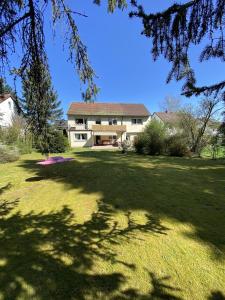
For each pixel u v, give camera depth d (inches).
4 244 149.3
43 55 132.8
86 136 1234.6
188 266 122.7
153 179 325.1
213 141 644.1
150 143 730.2
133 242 148.2
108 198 237.9
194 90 129.7
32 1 115.6
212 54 115.5
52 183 311.1
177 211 199.0
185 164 490.6
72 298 101.9
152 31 115.8
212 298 101.1
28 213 203.5
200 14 105.4
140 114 1302.9
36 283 111.7
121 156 658.8
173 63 123.6
